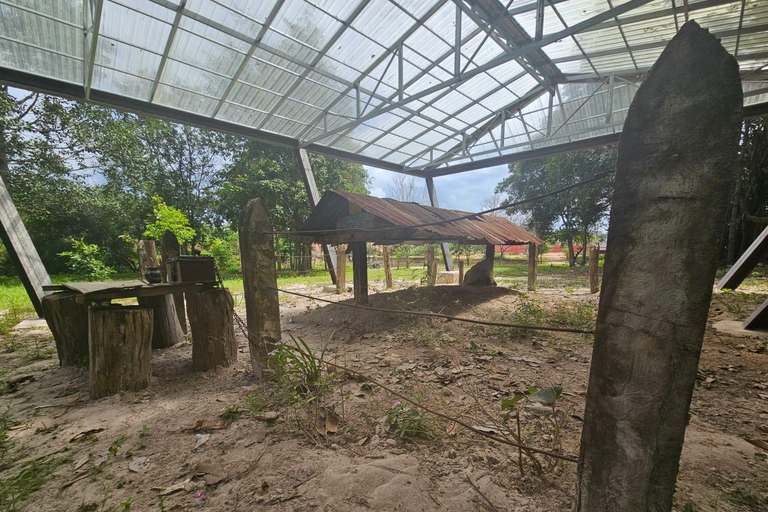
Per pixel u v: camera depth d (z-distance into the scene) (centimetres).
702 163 90
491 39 760
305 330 511
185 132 2055
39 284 645
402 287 960
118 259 2231
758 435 206
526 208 2245
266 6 571
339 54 712
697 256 92
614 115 988
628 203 104
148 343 306
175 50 620
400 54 717
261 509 152
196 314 338
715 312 549
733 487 157
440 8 639
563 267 1927
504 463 178
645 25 677
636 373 103
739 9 609
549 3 652
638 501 104
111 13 531
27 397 295
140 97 725
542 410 229
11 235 625
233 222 1938
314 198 1051
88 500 162
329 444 202
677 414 96
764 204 1472
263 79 739
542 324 482
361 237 509
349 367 333
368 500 155
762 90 707
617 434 108
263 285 306
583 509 117
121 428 231
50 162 1745
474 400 256
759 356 342
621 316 106
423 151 1262
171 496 163
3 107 1485
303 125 949
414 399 254
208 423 232
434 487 162
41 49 572
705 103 90
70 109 1750
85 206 1922
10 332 553
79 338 373
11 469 191
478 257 2473
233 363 357
